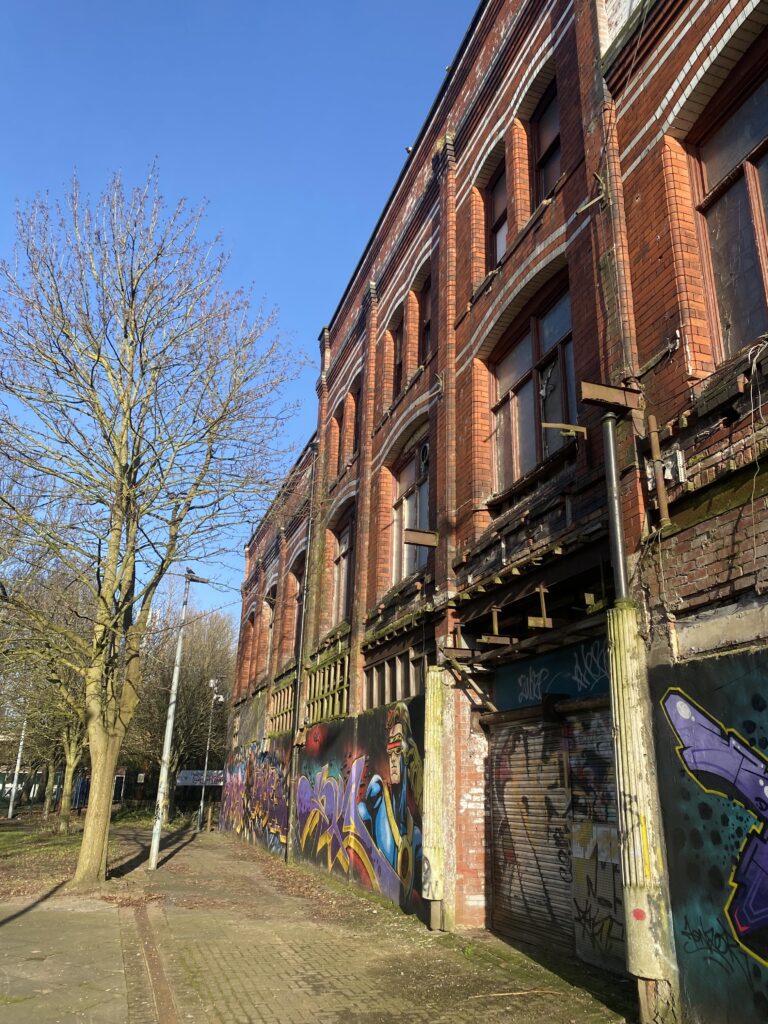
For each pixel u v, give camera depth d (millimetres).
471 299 11219
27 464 12141
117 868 15211
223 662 41969
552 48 9742
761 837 4496
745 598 4930
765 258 5672
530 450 9594
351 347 18938
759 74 5988
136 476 13250
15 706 22203
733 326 5895
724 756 4844
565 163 8742
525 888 8289
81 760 31656
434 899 9117
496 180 11727
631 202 6992
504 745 9141
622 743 5633
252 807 24641
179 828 31500
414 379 13500
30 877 13219
